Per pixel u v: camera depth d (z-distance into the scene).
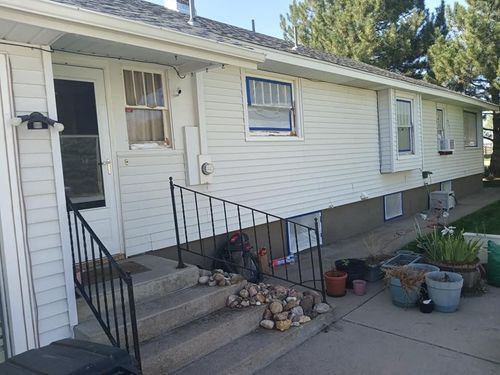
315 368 3.41
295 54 6.21
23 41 3.12
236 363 3.32
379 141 9.37
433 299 4.43
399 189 10.20
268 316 4.05
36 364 1.94
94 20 3.17
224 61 4.52
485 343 3.68
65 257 3.29
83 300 3.52
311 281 5.54
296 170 7.12
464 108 14.08
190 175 5.32
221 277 4.27
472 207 11.30
